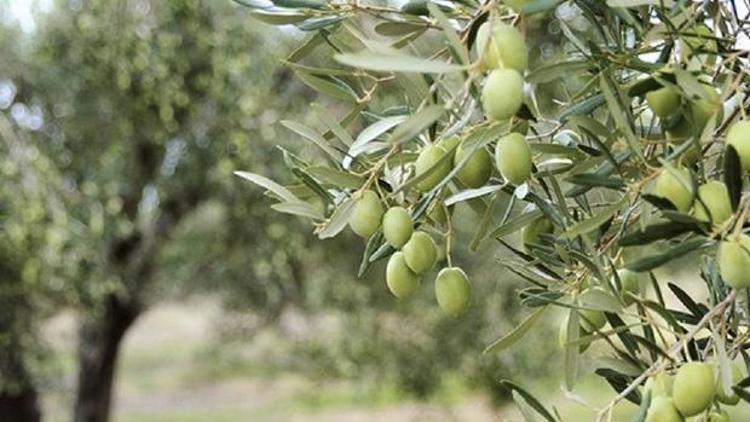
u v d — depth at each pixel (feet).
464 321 19.79
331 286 19.85
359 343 20.84
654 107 2.44
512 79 2.16
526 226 3.19
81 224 15.30
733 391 2.35
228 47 16.61
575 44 2.60
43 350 17.42
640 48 2.51
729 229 2.33
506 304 19.38
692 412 2.40
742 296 2.83
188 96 17.04
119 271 18.13
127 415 34.22
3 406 18.57
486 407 22.41
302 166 2.92
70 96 16.70
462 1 2.60
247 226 18.03
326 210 3.04
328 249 19.20
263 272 17.60
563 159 2.99
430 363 20.43
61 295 16.39
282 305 20.33
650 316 2.61
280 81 17.84
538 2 2.18
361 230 2.74
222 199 17.97
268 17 2.90
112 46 16.07
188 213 18.47
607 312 2.82
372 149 2.81
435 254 2.81
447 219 2.93
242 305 20.29
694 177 2.32
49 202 14.67
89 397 20.08
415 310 19.89
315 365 21.79
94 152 16.90
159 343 45.75
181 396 37.17
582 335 3.09
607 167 2.58
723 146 2.68
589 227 2.51
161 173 17.76
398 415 32.01
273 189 2.90
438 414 25.03
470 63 2.31
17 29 17.06
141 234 18.51
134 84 16.72
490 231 3.13
